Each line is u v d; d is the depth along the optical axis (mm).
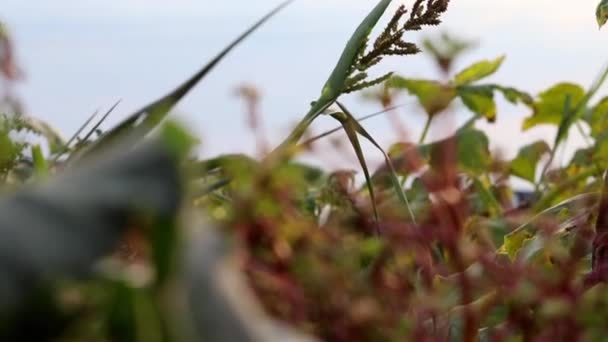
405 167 2150
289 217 1073
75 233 352
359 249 1171
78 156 1156
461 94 2549
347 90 1427
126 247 732
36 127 1261
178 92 1139
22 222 350
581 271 1527
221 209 1051
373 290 1149
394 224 1337
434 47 1788
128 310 357
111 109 1252
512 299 1223
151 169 360
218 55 1163
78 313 355
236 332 363
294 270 1048
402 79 2348
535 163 2699
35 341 349
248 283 984
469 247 1308
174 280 362
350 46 1417
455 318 1289
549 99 2789
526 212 2234
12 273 345
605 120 2592
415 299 1215
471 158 2539
